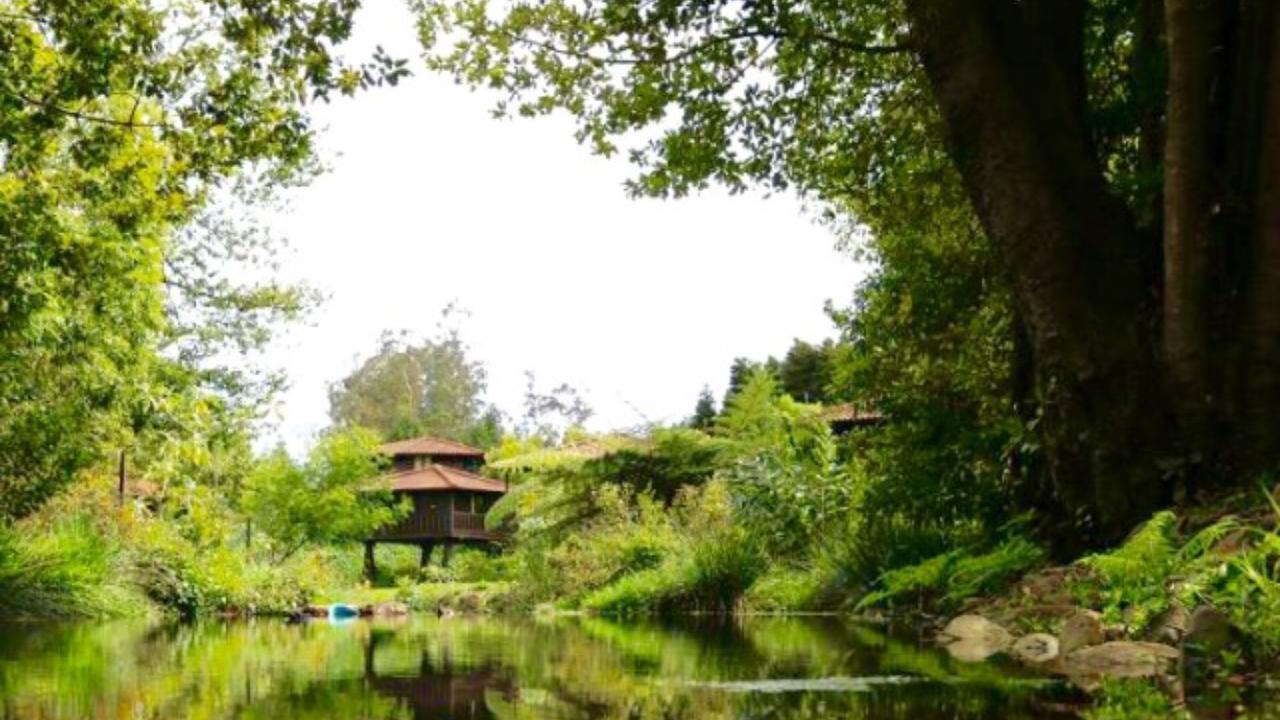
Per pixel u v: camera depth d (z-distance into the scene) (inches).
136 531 520.1
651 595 407.5
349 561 1205.1
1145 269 218.2
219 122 264.2
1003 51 218.7
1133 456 206.4
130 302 432.1
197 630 320.8
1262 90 199.0
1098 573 186.4
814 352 1510.8
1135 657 132.1
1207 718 89.8
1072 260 211.8
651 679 128.0
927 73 227.9
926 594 290.7
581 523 754.2
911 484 327.3
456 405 2226.9
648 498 641.6
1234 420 198.4
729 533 445.1
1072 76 238.8
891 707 99.2
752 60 343.6
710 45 330.0
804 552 470.3
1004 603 218.4
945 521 323.3
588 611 454.9
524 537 821.2
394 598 714.8
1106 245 213.5
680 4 324.2
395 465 1530.5
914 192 367.6
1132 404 206.5
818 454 498.0
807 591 385.1
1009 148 215.3
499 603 596.7
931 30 223.1
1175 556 160.2
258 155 274.1
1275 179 196.2
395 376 2202.3
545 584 573.9
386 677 135.9
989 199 219.6
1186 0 195.9
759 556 433.4
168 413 476.7
